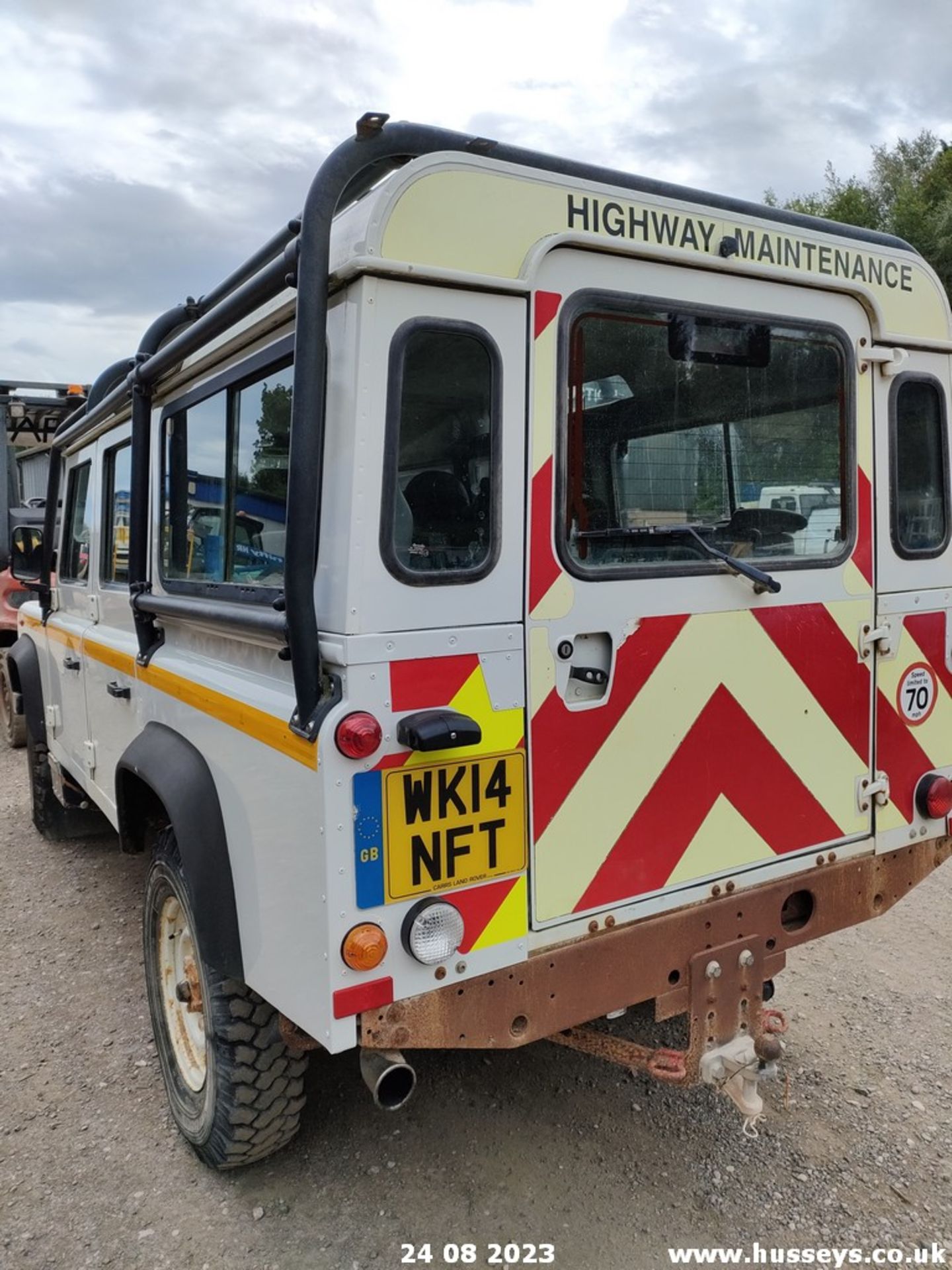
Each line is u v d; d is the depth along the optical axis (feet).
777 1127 9.56
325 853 6.27
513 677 6.99
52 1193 8.79
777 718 8.54
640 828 7.74
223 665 8.55
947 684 9.82
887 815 9.42
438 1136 9.48
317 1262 7.89
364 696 6.33
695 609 7.91
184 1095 9.22
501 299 6.80
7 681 25.66
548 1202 8.54
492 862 6.95
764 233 8.17
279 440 7.49
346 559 6.31
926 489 9.55
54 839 18.67
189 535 9.56
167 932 9.67
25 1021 11.94
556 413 7.11
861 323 8.89
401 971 6.62
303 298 6.12
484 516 6.88
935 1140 9.35
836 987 12.32
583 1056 10.91
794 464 8.61
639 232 7.43
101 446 12.92
